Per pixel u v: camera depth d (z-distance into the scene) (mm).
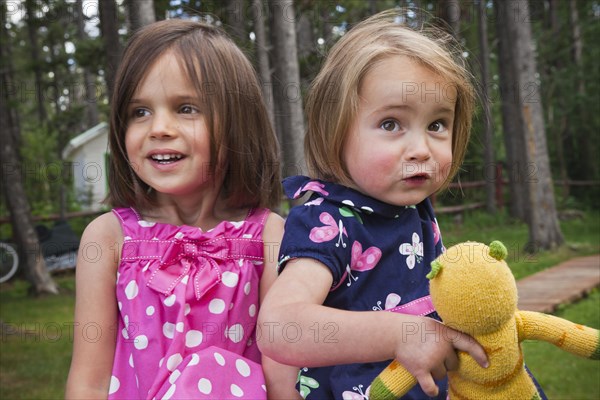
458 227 13906
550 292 5852
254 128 1664
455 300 995
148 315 1483
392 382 1051
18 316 6988
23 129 19500
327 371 1294
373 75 1202
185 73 1510
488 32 16844
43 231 10352
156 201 1640
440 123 1243
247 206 1696
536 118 10086
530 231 10195
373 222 1299
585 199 18500
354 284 1250
